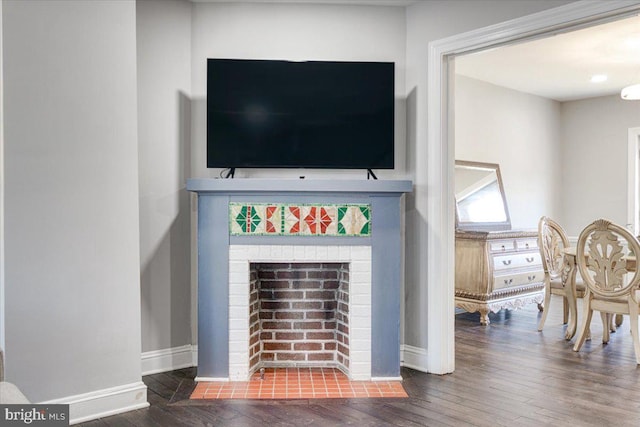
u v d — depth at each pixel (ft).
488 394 10.29
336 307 11.98
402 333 12.29
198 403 9.75
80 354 9.00
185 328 12.07
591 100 22.91
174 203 11.84
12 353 8.31
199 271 10.88
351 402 9.82
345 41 12.15
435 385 10.83
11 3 8.24
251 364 11.27
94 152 9.17
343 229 10.92
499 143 20.71
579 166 23.36
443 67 11.51
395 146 12.19
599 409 9.52
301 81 11.44
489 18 10.59
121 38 9.50
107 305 9.32
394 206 10.98
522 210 21.80
